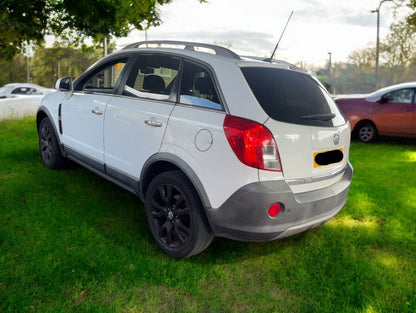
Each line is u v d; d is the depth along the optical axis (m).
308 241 3.55
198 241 2.91
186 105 3.04
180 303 2.60
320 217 2.95
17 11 10.38
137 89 3.58
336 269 3.08
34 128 9.52
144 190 3.43
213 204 2.75
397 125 8.92
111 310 2.47
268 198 2.59
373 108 9.19
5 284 2.68
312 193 2.89
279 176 2.67
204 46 3.23
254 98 2.73
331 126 3.08
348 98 9.75
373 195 4.93
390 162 6.99
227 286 2.81
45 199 4.25
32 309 2.44
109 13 11.44
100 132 3.94
